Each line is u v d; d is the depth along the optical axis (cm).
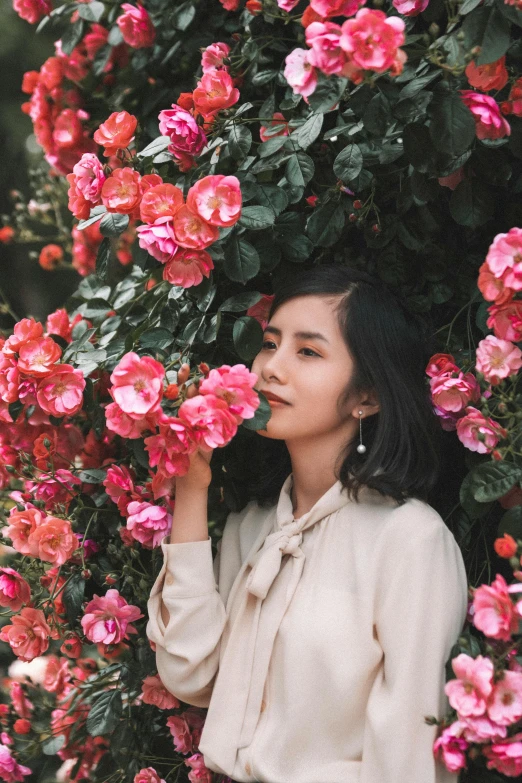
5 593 155
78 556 169
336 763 135
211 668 148
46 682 187
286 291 150
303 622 139
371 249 169
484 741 123
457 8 140
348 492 145
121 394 127
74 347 164
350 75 122
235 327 146
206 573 148
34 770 199
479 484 133
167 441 128
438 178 150
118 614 159
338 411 146
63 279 483
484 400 137
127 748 173
